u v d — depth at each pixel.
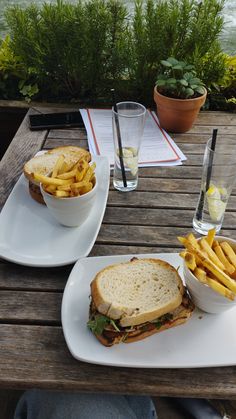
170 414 1.25
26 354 0.69
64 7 1.62
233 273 0.68
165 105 1.36
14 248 0.89
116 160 1.11
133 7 1.86
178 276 0.73
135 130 1.08
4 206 1.01
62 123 1.46
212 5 1.60
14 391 1.31
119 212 1.04
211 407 1.22
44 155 1.13
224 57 1.69
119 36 1.64
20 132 1.42
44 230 0.95
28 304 0.78
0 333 0.72
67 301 0.74
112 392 0.66
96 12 1.56
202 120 1.55
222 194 0.92
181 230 0.98
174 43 1.59
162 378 0.66
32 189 1.02
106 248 0.92
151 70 1.63
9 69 1.72
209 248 0.70
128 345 0.68
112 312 0.65
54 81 1.72
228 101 1.65
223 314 0.74
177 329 0.71
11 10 1.66
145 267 0.76
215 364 0.66
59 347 0.70
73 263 0.86
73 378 0.65
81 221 0.94
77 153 1.14
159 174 1.21
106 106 1.67
